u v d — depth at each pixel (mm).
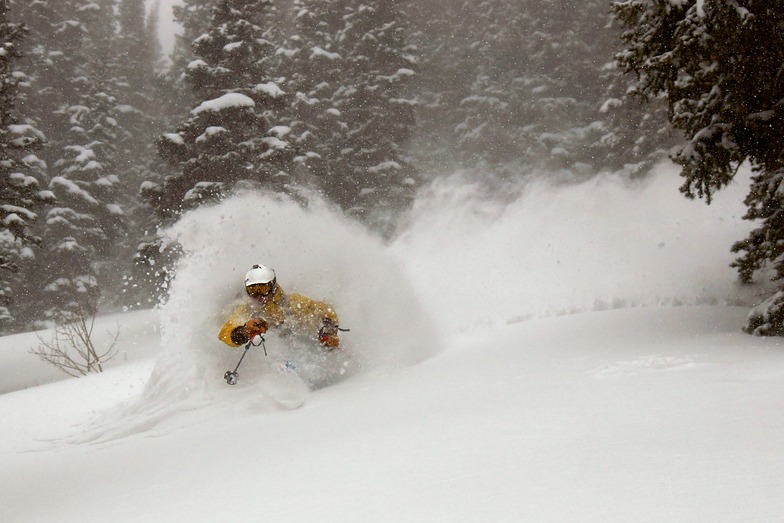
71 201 35969
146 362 10156
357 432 3463
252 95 23922
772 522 1412
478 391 4180
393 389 4930
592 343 5625
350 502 2111
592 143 36750
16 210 18031
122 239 43094
